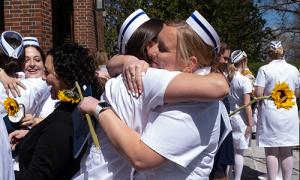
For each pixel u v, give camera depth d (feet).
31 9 23.90
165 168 5.98
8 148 6.48
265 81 17.58
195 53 6.06
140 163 5.67
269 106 17.20
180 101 5.64
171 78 5.66
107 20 72.74
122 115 6.07
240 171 18.34
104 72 9.45
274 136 17.04
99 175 6.52
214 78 5.55
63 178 7.18
